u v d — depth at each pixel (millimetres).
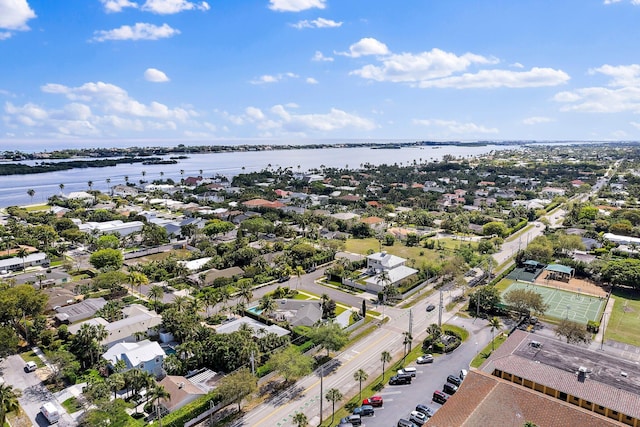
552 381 82062
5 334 100438
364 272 168000
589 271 164875
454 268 155125
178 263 167000
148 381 86750
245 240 198250
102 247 196125
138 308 126312
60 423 79750
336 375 97688
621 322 124250
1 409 74750
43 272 163500
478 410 71188
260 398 89375
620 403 74375
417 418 79875
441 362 102438
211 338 102938
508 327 121062
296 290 151250
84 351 99625
